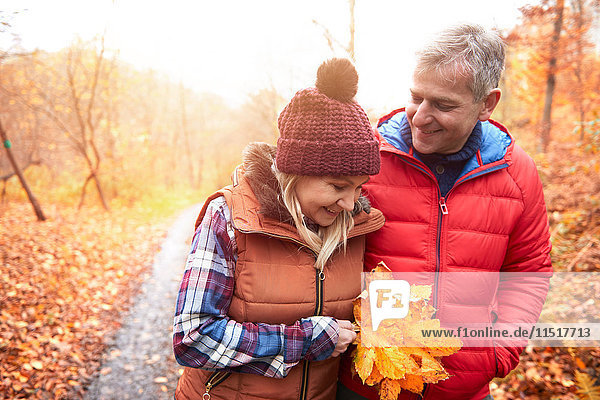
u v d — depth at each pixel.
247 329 1.03
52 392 3.33
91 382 3.57
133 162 16.94
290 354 1.02
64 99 13.28
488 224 1.24
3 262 5.50
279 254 1.07
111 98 15.73
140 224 11.13
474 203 1.24
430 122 1.11
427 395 1.28
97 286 5.79
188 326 1.01
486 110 1.15
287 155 0.98
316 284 1.09
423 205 1.26
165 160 25.95
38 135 14.77
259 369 1.04
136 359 3.98
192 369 1.19
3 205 10.59
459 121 1.09
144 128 22.44
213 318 1.04
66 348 3.97
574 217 4.98
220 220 1.07
